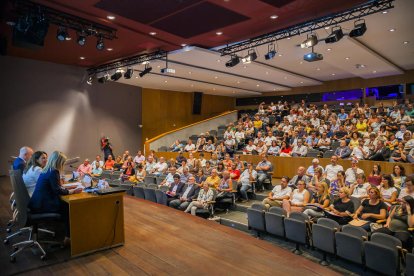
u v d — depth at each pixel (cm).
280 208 578
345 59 1077
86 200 361
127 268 327
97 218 371
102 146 1235
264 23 731
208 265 337
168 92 1744
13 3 595
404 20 736
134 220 502
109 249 378
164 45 888
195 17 677
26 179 402
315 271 329
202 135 1283
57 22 671
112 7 624
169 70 963
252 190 802
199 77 1356
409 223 439
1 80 989
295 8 651
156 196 743
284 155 958
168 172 881
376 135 919
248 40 852
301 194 619
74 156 1191
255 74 1352
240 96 2091
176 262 344
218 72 1279
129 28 740
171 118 1755
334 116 1215
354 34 657
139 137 1561
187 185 743
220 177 813
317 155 902
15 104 1021
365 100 1560
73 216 352
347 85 1619
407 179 525
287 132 1119
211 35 811
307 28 777
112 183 924
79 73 1202
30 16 606
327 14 693
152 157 1020
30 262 339
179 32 775
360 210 520
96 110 1291
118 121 1420
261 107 1622
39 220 352
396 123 1045
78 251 355
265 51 996
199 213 671
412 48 992
